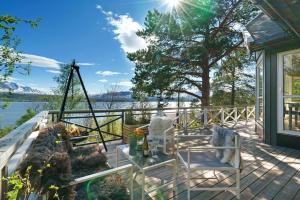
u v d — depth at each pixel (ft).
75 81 20.35
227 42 29.04
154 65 30.91
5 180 3.66
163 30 30.55
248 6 28.37
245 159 12.28
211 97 41.01
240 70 39.86
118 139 17.43
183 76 32.83
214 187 8.53
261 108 19.36
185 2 28.86
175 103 35.01
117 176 7.03
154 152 11.05
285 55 15.21
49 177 4.44
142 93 32.42
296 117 14.69
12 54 9.29
